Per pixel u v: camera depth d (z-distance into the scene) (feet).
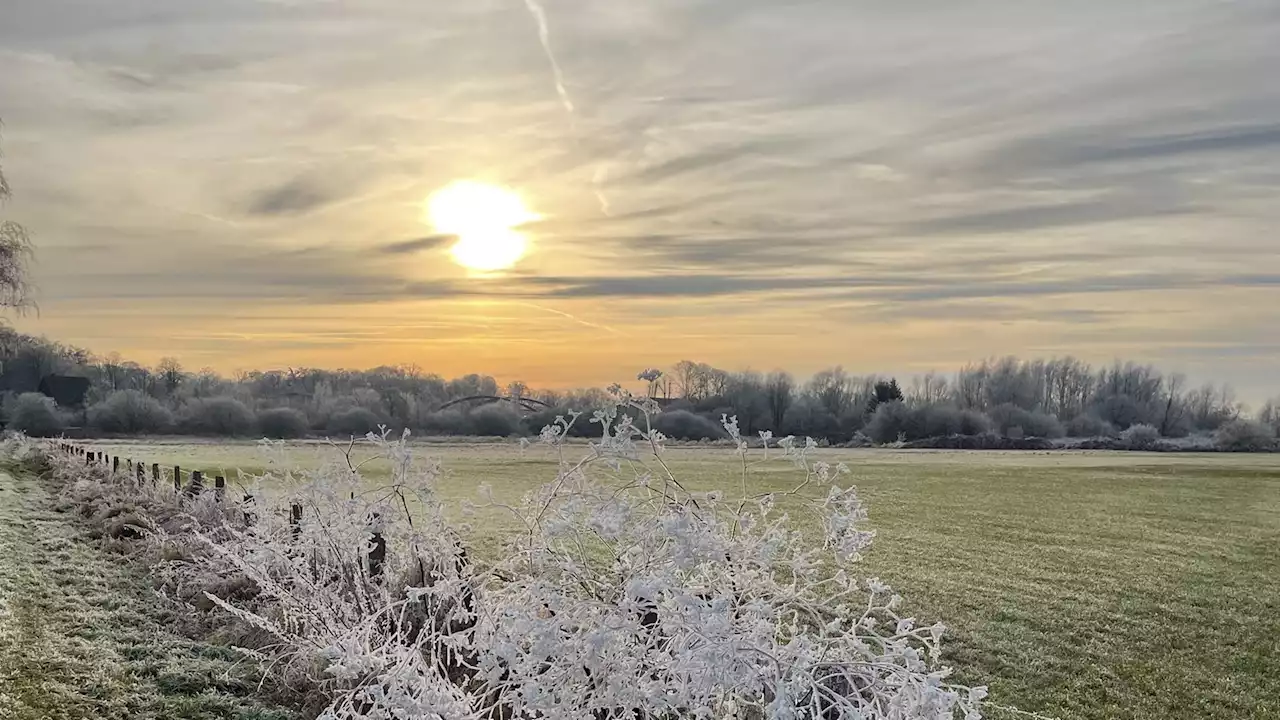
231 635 31.35
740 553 18.31
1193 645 43.11
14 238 130.72
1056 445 322.55
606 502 18.03
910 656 14.93
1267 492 132.87
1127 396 432.66
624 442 18.34
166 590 38.01
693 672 15.21
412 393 314.55
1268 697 35.86
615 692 15.78
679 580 17.90
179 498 54.03
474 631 18.66
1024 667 39.04
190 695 25.89
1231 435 315.37
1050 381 446.19
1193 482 150.71
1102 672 38.58
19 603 35.83
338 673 19.65
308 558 29.89
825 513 18.72
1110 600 52.85
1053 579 59.72
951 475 165.37
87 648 29.84
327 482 29.19
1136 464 206.80
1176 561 68.39
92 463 103.60
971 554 71.10
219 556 35.24
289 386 329.52
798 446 19.08
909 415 350.02
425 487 26.94
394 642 20.92
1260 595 55.01
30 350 269.85
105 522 54.54
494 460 165.99
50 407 274.36
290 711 24.63
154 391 327.88
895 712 15.06
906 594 53.36
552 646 15.49
